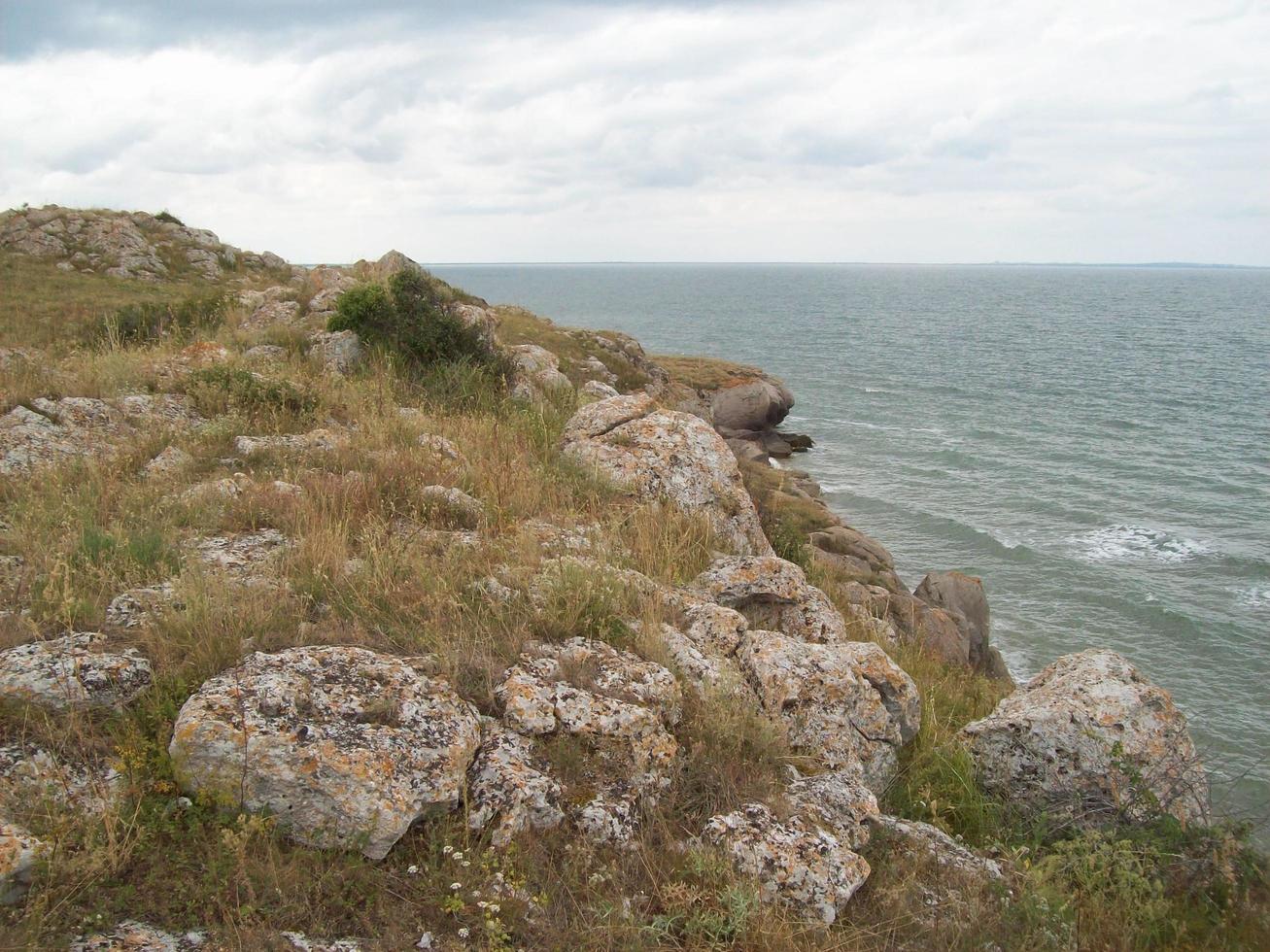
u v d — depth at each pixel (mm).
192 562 5871
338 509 7750
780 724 5777
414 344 15148
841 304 178000
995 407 58656
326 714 4363
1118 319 139250
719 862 4395
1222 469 42406
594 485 9883
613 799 4668
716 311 154250
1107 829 5891
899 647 11094
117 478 8180
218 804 4004
